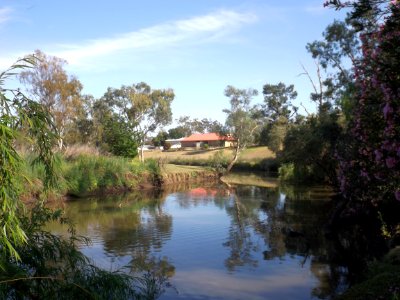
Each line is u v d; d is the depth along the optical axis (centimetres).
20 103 363
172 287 965
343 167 1427
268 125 6619
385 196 1316
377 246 1288
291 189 3152
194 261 1199
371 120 880
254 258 1235
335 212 1661
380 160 875
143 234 1573
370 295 699
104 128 4506
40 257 495
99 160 3125
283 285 995
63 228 1289
